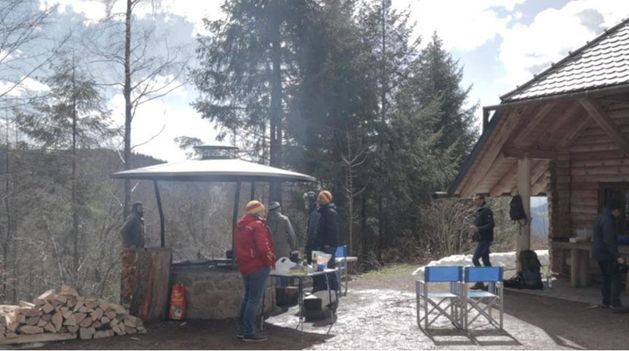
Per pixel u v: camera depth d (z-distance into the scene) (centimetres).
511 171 1331
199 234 2428
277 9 1950
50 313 730
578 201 1229
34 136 1984
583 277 1127
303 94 1984
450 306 848
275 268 796
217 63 2030
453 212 2034
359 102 2130
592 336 738
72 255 1981
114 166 2122
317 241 972
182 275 867
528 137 1183
